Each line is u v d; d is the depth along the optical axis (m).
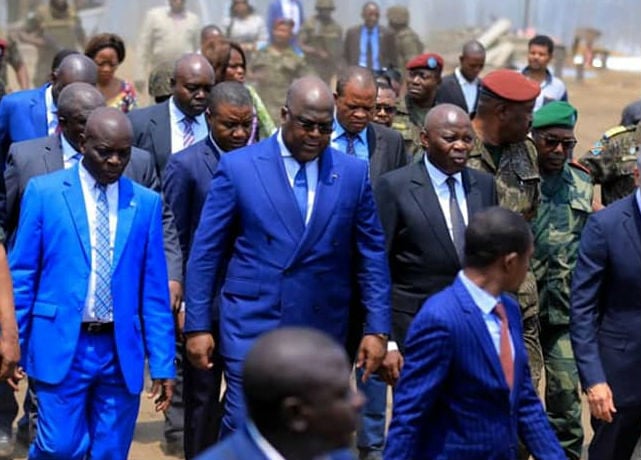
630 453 8.66
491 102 9.28
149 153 9.59
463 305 6.71
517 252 6.72
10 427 9.82
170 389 8.29
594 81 28.53
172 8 22.53
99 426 8.16
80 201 8.05
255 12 22.84
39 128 10.57
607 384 8.48
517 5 27.62
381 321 8.38
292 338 4.37
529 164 9.41
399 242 8.91
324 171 8.29
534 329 9.37
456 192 8.91
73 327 8.00
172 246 9.39
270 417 4.39
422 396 6.73
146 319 8.23
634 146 10.33
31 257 8.05
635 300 8.45
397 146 10.57
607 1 28.61
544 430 6.95
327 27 23.44
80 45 24.08
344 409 4.38
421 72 13.29
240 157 8.30
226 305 8.37
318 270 8.27
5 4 24.00
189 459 9.30
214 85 10.61
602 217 8.47
